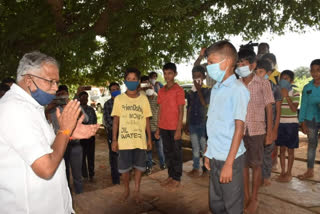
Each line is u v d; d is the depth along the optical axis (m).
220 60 2.04
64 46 5.25
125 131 3.33
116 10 5.78
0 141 1.39
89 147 5.75
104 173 6.40
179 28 7.27
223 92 2.08
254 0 8.05
